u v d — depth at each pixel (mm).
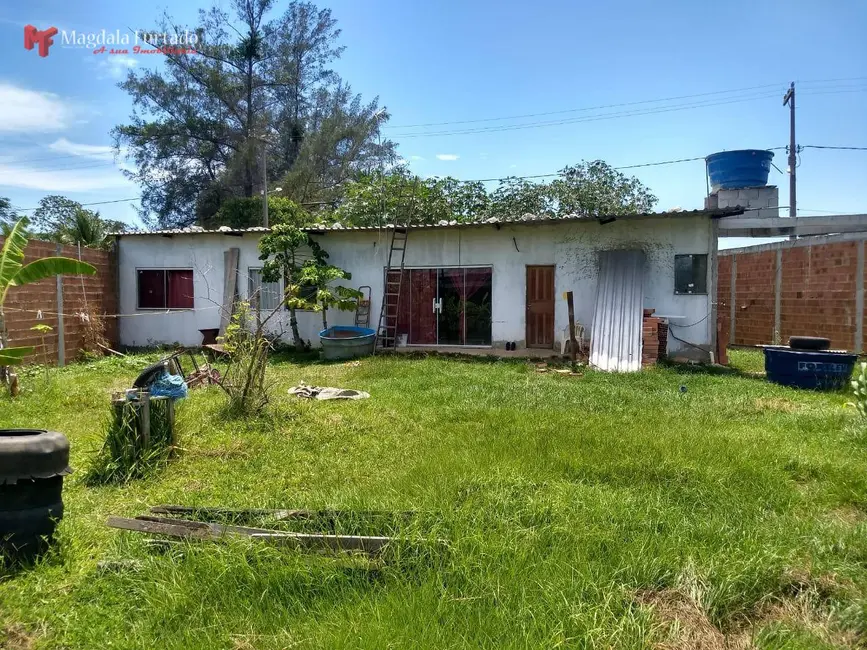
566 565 3012
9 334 10562
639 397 8000
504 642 2451
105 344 13367
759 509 3959
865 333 11367
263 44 29031
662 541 3309
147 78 27734
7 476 3207
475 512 3637
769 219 12852
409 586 2857
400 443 5762
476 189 20750
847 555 3275
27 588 3014
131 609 2854
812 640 2578
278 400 7426
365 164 31109
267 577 2967
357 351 12641
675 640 2518
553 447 5156
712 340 11641
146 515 3688
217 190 28734
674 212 11258
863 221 12750
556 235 12570
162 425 5242
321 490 4363
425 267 13422
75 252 13102
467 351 13062
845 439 5711
